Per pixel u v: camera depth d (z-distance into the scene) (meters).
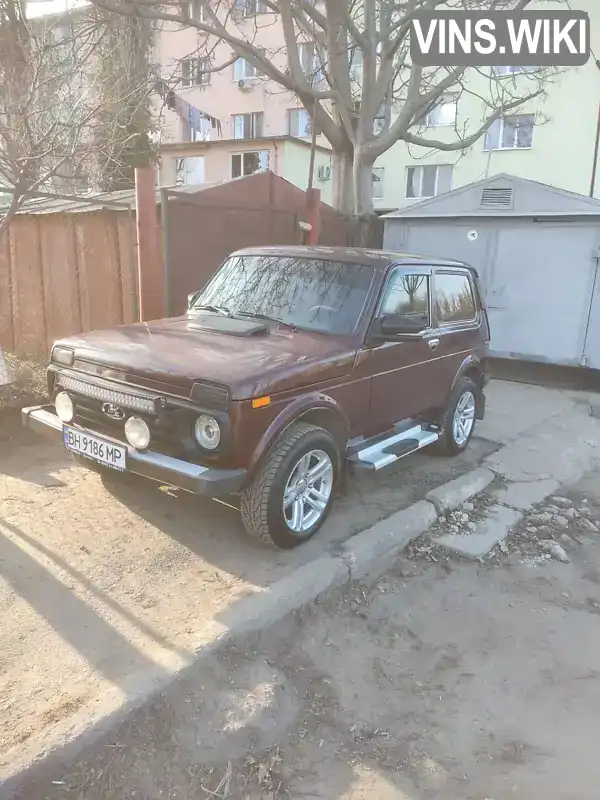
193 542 4.02
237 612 3.25
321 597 3.63
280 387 3.61
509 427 7.39
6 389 6.26
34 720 2.49
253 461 3.51
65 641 3.00
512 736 2.79
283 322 4.55
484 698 3.01
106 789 2.32
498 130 23.92
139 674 2.75
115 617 3.20
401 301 4.88
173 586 3.52
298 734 2.70
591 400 8.94
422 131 23.02
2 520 4.17
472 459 6.13
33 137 6.07
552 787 2.53
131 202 7.83
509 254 9.67
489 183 9.60
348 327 4.41
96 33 8.14
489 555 4.37
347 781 2.50
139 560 3.78
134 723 2.56
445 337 5.48
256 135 28.61
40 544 3.89
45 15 7.59
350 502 4.90
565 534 4.72
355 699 2.95
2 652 2.90
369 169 11.35
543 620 3.67
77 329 8.34
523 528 4.81
